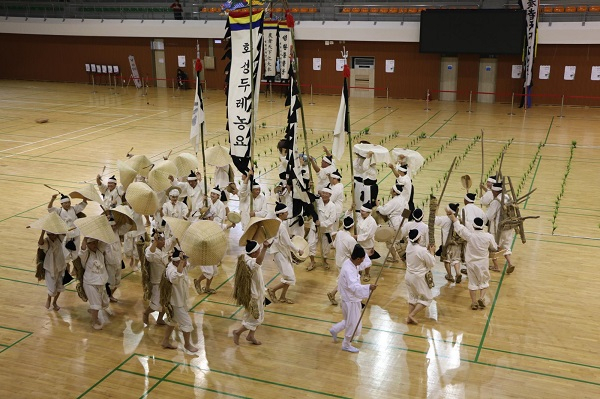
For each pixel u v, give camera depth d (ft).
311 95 110.32
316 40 110.22
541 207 50.60
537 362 28.96
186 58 120.37
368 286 29.45
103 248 31.89
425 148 71.31
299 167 39.14
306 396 26.53
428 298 32.40
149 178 41.16
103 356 29.73
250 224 29.78
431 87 106.83
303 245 36.91
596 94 97.25
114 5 122.72
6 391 26.91
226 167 48.78
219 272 39.40
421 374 28.12
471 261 33.65
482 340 30.99
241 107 36.81
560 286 36.86
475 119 89.25
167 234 37.04
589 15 95.91
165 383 27.53
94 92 118.42
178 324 29.60
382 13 106.01
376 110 98.12
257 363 29.12
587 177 58.95
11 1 130.72
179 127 84.84
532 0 91.76
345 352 30.04
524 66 96.12
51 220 32.27
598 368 28.45
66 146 73.56
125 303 35.40
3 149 71.97
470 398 26.32
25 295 36.06
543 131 80.07
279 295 36.22
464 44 97.91
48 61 131.13
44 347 30.50
